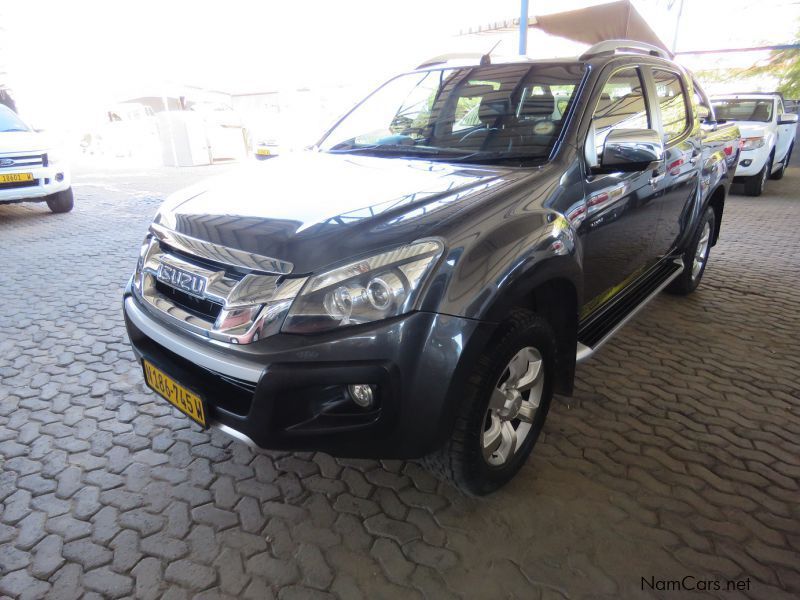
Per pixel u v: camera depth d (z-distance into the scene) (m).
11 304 3.95
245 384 1.61
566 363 2.24
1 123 7.34
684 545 1.83
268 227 1.72
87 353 3.18
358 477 2.15
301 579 1.69
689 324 3.62
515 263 1.73
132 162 16.83
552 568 1.73
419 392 1.59
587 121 2.29
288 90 20.23
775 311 3.87
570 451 2.30
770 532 1.88
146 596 1.63
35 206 8.26
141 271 2.07
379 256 1.57
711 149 3.71
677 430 2.45
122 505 1.99
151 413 2.57
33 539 1.83
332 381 1.53
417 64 3.20
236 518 1.94
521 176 2.01
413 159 2.40
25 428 2.44
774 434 2.43
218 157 17.22
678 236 3.53
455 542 1.83
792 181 11.06
